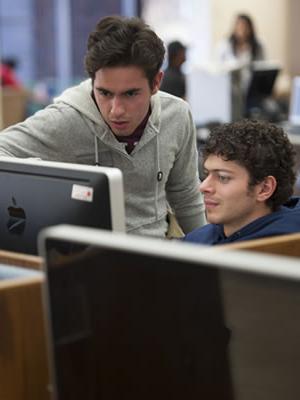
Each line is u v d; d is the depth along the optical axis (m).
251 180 1.78
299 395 0.95
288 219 1.78
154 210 2.36
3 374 1.23
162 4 11.09
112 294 1.05
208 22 10.84
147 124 2.24
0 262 1.52
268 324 0.94
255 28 9.84
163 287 1.00
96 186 1.56
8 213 1.74
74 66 11.38
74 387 1.11
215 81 6.83
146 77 1.98
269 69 7.36
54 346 1.12
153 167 2.31
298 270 0.89
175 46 5.73
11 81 8.34
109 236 1.04
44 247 1.09
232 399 1.00
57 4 11.23
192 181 2.50
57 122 2.18
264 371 0.97
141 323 1.04
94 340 1.08
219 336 0.99
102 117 2.16
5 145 2.12
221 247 1.31
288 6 10.12
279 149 1.80
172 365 1.04
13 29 11.29
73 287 1.08
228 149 1.78
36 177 1.67
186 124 2.39
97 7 11.33
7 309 1.22
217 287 0.96
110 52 1.91
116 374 1.08
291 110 7.18
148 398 1.06
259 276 0.93
